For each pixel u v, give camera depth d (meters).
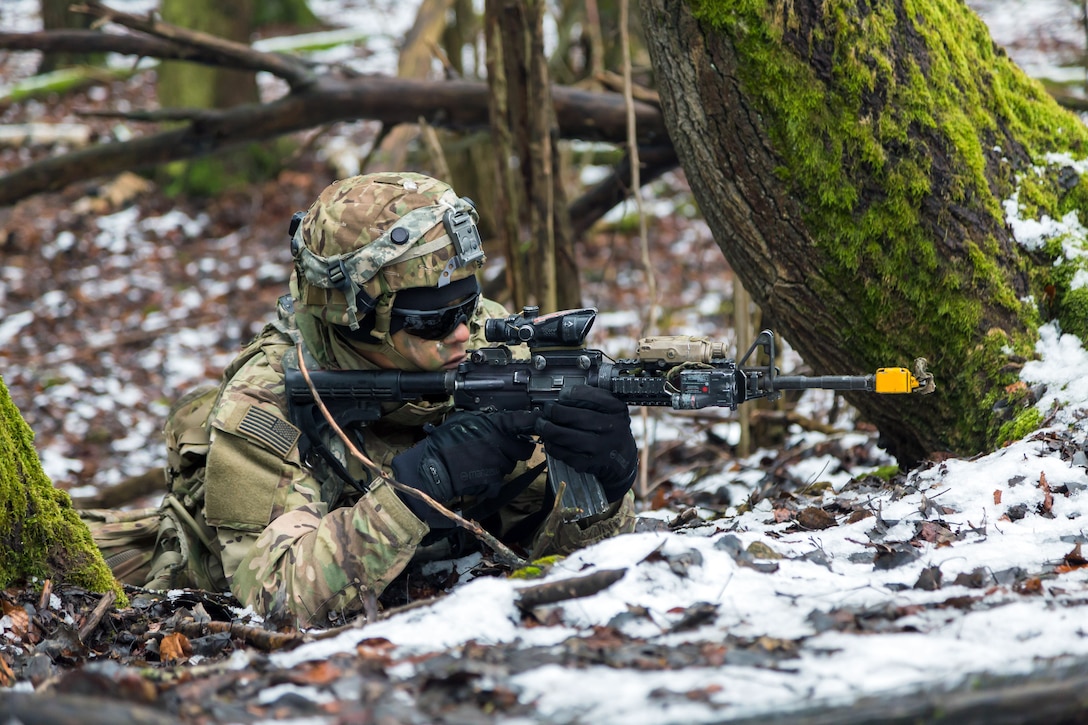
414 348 5.30
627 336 17.28
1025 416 6.07
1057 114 6.75
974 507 5.27
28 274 22.06
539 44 9.47
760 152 6.26
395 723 2.97
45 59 31.80
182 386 17.41
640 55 17.55
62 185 12.16
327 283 5.23
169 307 20.67
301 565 4.92
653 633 3.70
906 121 6.17
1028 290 6.33
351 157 25.66
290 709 3.17
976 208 6.26
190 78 24.81
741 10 6.09
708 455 10.55
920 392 4.83
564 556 5.06
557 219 10.04
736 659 3.35
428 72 12.02
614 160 23.09
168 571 5.68
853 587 4.09
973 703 2.85
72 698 2.85
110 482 14.03
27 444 5.00
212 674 3.57
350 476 5.41
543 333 5.07
